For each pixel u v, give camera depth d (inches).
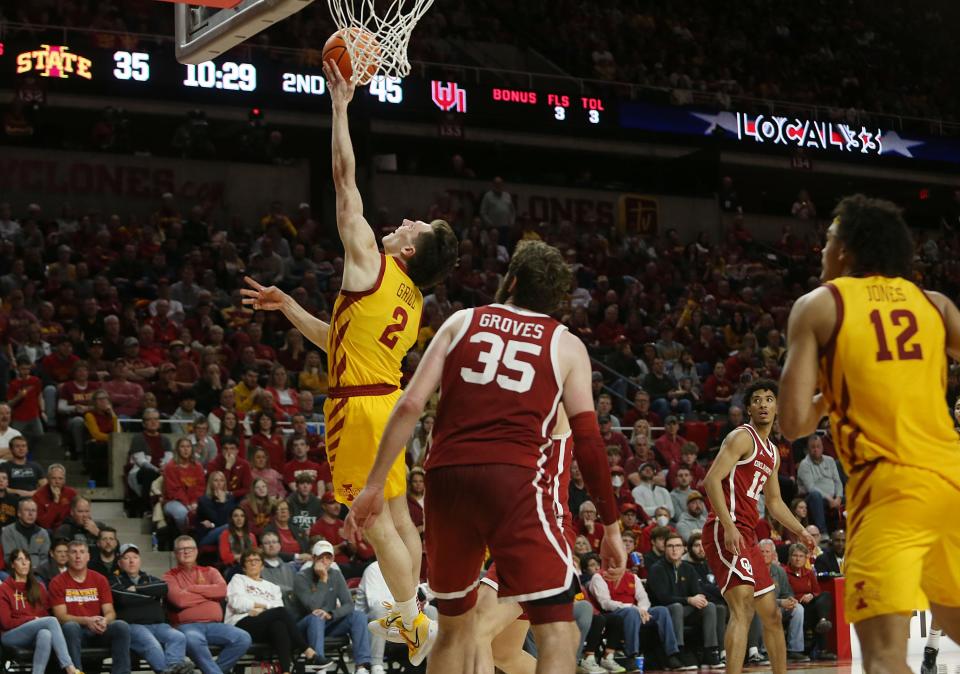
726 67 1061.8
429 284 229.1
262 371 612.7
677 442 615.2
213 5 275.6
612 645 472.7
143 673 453.7
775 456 323.3
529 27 1005.2
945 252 1024.9
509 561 159.8
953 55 1163.9
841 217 163.5
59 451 534.3
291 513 477.7
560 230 887.1
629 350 719.1
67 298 636.7
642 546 528.4
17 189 757.3
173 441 524.7
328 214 879.7
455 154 946.1
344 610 437.4
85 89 734.5
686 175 985.5
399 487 221.5
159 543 481.1
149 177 796.0
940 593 154.9
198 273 707.4
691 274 888.9
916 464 150.9
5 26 722.2
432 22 931.3
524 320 168.7
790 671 449.7
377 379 220.1
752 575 315.0
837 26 1163.9
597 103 880.9
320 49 836.0
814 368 156.3
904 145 1005.8
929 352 155.1
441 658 169.9
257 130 811.4
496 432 162.7
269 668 432.8
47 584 411.8
